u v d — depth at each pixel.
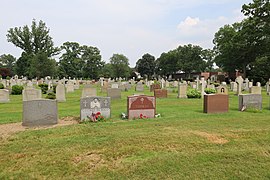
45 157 5.83
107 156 5.93
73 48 84.62
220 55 64.31
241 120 10.12
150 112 11.14
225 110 12.45
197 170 5.23
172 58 94.06
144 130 8.35
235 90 29.42
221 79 68.94
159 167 5.32
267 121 9.89
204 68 88.88
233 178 4.91
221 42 62.16
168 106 15.12
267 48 43.16
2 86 27.45
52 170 5.16
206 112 12.21
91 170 5.20
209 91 21.67
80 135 7.73
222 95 12.38
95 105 10.45
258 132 8.06
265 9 37.94
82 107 10.23
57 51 75.69
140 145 6.68
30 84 32.53
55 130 8.34
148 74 107.44
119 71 87.06
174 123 9.53
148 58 106.44
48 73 58.03
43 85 31.53
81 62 82.75
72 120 10.52
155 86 28.75
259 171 5.20
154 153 6.13
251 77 53.69
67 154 6.00
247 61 55.47
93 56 83.69
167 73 99.56
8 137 7.53
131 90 30.52
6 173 5.02
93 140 7.14
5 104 16.70
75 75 80.75
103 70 87.19
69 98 20.73
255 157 5.93
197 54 88.50
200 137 7.45
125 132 8.05
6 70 73.12
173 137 7.40
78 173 5.06
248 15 40.78
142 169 5.23
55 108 9.59
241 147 6.63
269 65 48.28
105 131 8.22
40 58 57.62
